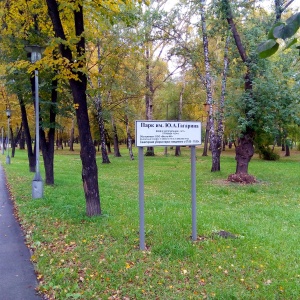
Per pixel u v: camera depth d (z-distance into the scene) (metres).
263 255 5.07
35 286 4.24
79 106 7.16
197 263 4.76
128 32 17.64
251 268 4.61
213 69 16.86
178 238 5.87
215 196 10.86
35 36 10.89
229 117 13.70
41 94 12.14
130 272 4.47
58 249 5.48
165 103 34.41
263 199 10.36
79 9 6.80
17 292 4.07
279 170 19.25
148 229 6.41
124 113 28.45
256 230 6.49
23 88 12.30
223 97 15.42
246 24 14.20
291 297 3.82
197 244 5.57
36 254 5.29
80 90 7.15
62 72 6.81
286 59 12.43
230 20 13.59
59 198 9.77
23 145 53.53
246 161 14.48
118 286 4.13
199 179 15.12
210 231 6.26
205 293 3.92
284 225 7.07
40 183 9.83
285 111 12.66
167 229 6.43
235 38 13.61
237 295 3.82
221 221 7.16
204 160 27.55
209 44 18.86
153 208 8.49
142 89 25.03
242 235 6.18
